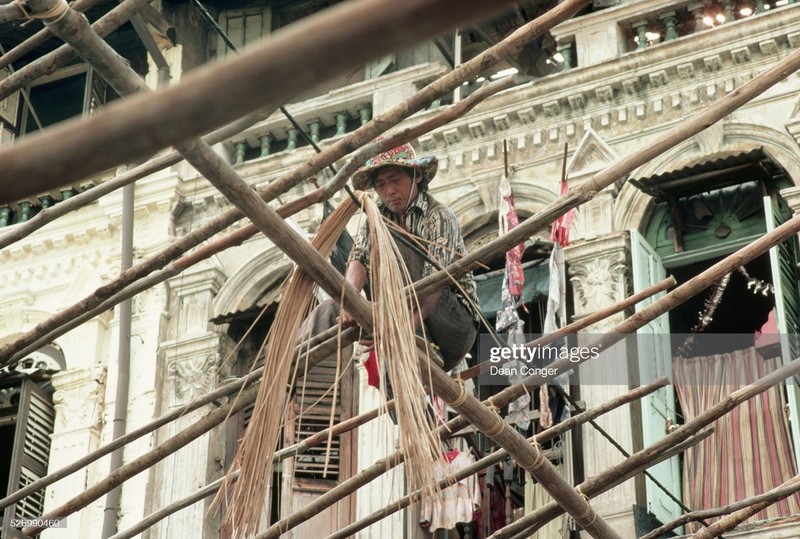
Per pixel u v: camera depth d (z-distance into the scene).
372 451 16.38
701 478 15.18
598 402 15.37
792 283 15.59
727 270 7.44
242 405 7.21
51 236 19.84
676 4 18.20
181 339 18.38
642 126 17.50
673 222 16.66
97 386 18.55
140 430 7.69
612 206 17.03
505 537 8.35
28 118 22.09
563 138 17.88
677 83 17.55
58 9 4.81
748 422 15.38
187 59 20.86
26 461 18.05
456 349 7.96
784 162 16.36
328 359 17.31
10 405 19.31
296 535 16.11
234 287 18.66
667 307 7.54
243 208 5.65
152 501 17.16
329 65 2.38
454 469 14.21
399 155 8.17
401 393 6.09
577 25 18.78
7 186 2.42
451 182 18.20
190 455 17.31
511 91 18.20
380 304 6.27
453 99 19.22
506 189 14.73
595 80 17.86
